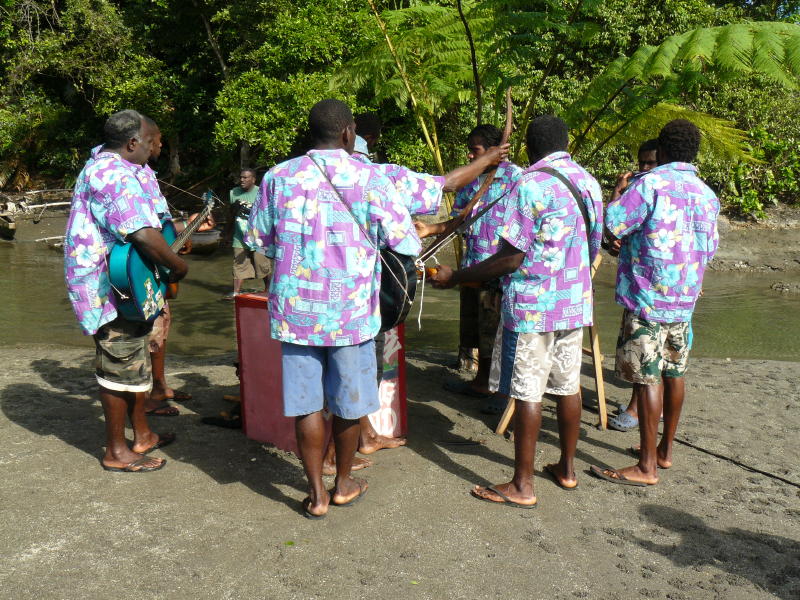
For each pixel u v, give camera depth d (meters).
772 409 5.24
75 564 2.98
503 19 5.24
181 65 17.52
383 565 3.04
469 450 4.29
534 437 3.55
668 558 3.17
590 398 5.41
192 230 4.31
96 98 19.47
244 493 3.64
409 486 3.77
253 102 12.45
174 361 6.45
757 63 4.43
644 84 5.47
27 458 3.97
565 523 3.45
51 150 20.92
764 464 4.24
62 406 4.83
